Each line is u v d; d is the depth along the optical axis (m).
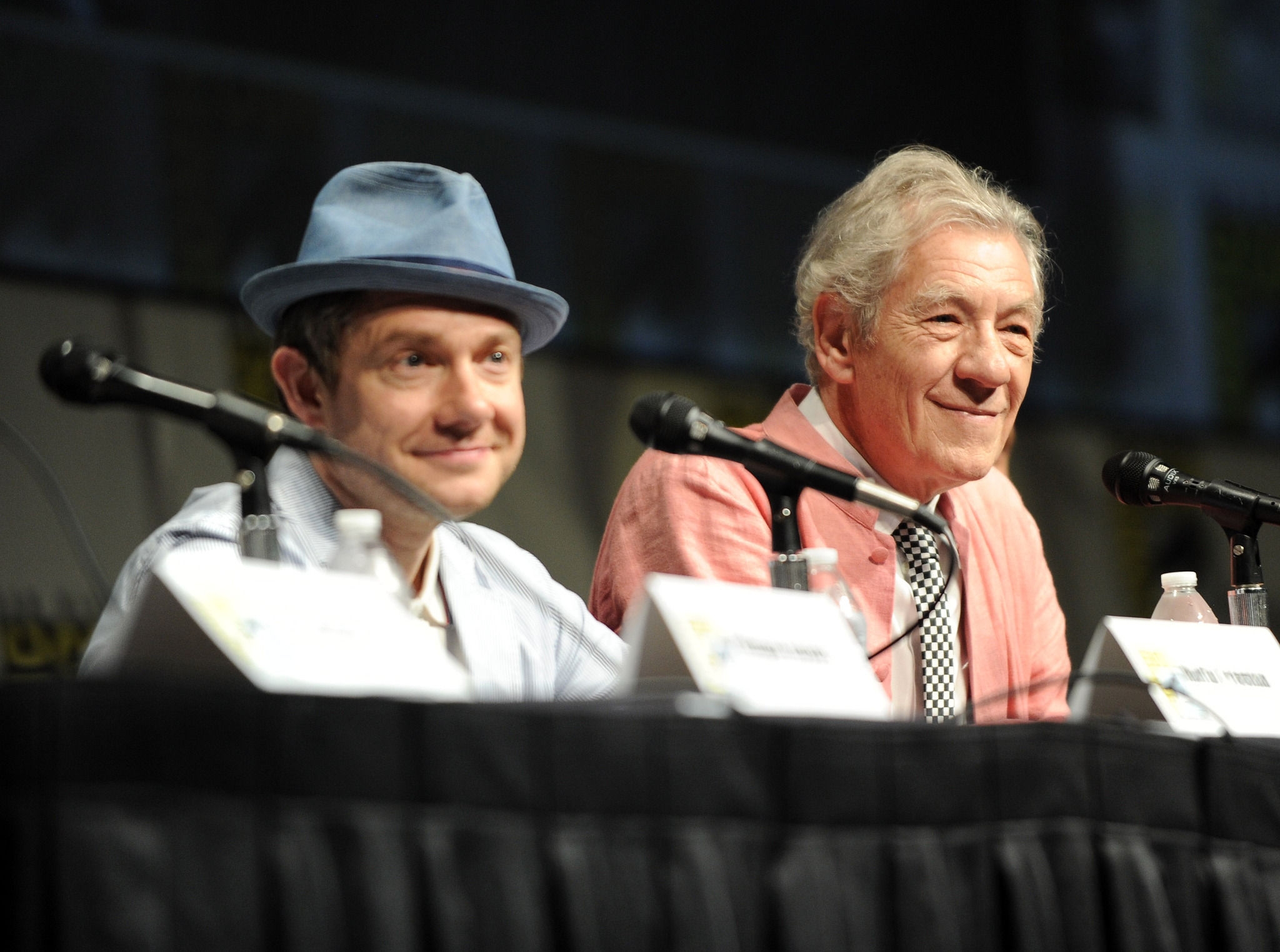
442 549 7.23
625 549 8.67
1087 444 21.52
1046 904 4.96
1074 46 21.88
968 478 8.43
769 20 19.47
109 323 14.92
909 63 20.50
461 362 6.57
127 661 4.39
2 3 14.59
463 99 17.19
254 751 3.93
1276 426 22.95
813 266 8.91
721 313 18.91
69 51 14.90
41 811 3.72
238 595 4.40
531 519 17.33
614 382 18.06
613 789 4.36
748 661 5.05
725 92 19.11
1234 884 5.40
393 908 3.98
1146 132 22.34
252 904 3.85
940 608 8.46
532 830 4.23
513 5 17.59
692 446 5.94
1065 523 21.17
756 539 8.41
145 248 15.23
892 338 8.40
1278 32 23.17
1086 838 5.11
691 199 18.78
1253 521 7.43
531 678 7.29
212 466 15.38
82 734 3.77
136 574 6.12
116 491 14.74
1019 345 8.53
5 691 3.78
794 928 4.49
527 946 4.14
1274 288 23.03
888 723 4.85
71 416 14.63
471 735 4.19
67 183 14.84
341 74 16.42
